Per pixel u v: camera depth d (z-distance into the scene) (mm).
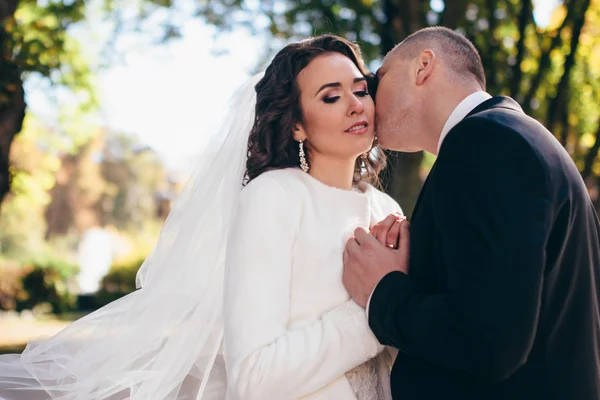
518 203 1855
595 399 2078
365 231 2330
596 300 2135
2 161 7266
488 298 1808
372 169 2795
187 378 2646
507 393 1987
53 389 2672
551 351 2014
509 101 2209
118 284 17594
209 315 2547
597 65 9891
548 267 1966
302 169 2514
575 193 2043
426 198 2156
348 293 2311
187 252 2588
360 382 2307
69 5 12234
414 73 2350
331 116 2393
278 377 2094
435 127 2322
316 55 2447
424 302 1991
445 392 2068
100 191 42500
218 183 2598
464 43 2348
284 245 2256
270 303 2174
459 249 1908
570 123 9672
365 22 10094
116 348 2654
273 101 2463
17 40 7512
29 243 35125
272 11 10781
